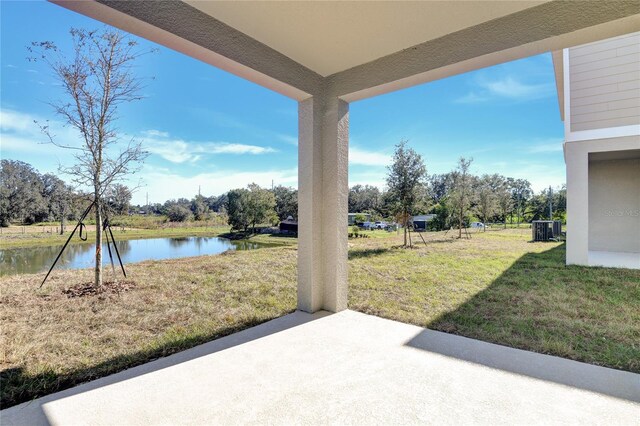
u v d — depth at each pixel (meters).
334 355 2.35
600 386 1.92
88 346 2.56
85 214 4.43
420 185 9.46
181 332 2.87
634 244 7.11
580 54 5.84
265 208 14.24
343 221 3.46
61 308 3.50
